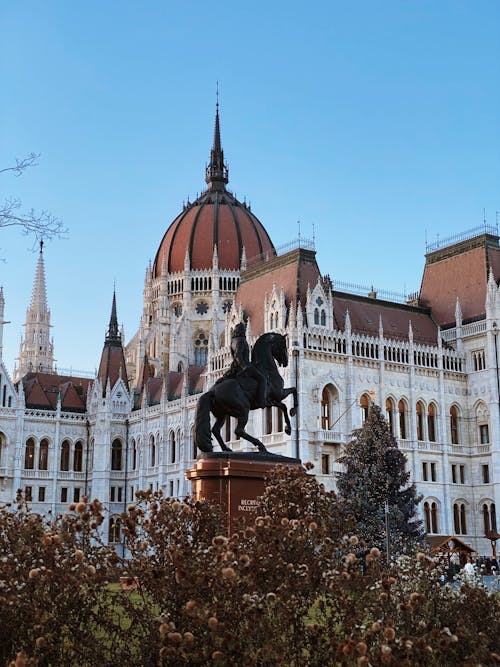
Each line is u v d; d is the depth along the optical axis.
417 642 16.80
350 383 94.31
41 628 17.34
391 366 98.88
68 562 17.91
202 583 17.28
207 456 31.14
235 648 16.55
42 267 199.75
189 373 127.19
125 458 131.50
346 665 16.91
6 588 17.41
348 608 18.39
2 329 130.25
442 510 99.00
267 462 31.25
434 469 100.00
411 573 21.62
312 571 19.73
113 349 137.75
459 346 105.69
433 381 102.31
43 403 131.75
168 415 121.75
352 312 102.75
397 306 109.06
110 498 128.75
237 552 18.14
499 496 97.88
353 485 67.94
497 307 102.25
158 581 18.00
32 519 21.02
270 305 97.62
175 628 16.94
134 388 138.25
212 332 127.81
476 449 102.12
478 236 109.75
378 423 71.25
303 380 90.50
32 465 128.12
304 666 17.94
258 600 17.00
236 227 154.50
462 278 110.31
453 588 22.58
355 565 19.77
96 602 18.36
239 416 31.94
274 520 20.88
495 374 101.00
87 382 141.12
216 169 167.12
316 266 102.31
